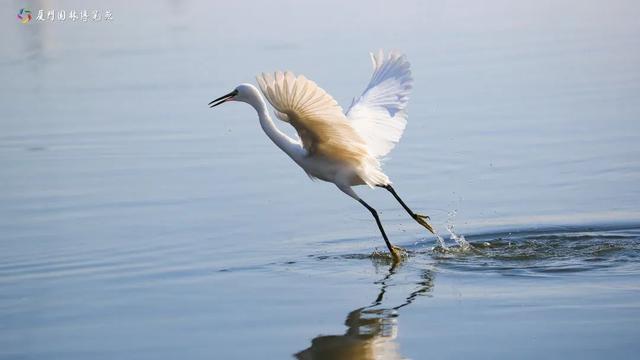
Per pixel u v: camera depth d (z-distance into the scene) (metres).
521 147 16.48
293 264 11.56
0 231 13.10
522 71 22.03
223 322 9.59
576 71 21.81
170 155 16.98
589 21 28.50
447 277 10.96
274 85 10.16
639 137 16.75
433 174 15.33
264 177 15.57
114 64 24.72
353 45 24.97
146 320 9.74
